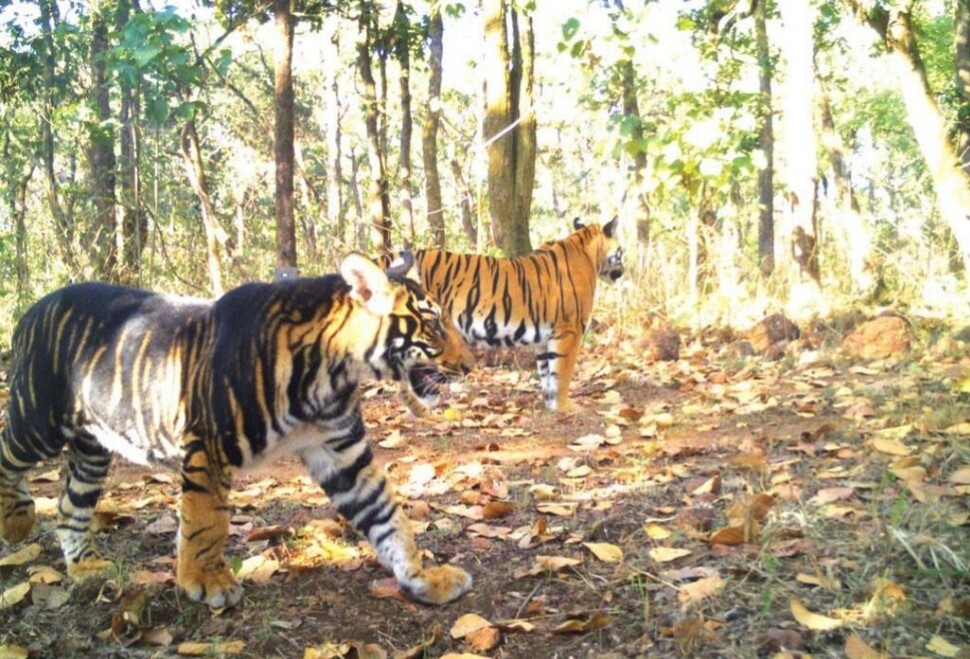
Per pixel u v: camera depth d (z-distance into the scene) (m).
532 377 10.38
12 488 5.15
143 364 4.61
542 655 3.95
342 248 15.84
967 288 11.38
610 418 7.77
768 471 5.59
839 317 10.36
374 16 18.78
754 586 4.17
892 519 4.46
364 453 4.63
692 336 11.41
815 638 3.68
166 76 10.57
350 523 4.92
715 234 13.36
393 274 4.73
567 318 9.14
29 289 13.38
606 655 3.82
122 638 4.25
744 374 8.85
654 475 5.98
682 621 3.77
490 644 4.00
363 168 31.14
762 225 21.58
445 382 4.77
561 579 4.60
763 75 20.20
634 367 10.03
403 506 5.73
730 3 17.58
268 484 6.43
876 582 3.92
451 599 4.50
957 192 12.59
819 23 20.81
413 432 7.89
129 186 15.27
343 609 4.49
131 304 4.82
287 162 13.87
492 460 6.71
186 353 4.50
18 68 15.12
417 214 24.89
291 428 4.45
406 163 20.27
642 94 21.91
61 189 13.84
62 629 4.31
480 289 9.12
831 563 4.24
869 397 7.06
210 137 23.30
